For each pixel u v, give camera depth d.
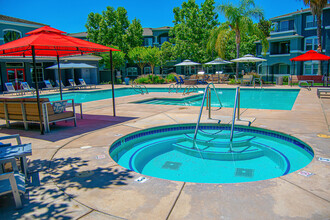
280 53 32.47
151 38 42.50
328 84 20.39
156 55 27.75
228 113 8.25
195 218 2.50
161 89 21.23
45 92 20.38
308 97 12.19
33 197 3.03
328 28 27.06
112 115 8.47
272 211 2.59
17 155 3.12
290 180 3.30
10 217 2.61
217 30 25.14
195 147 5.59
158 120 7.41
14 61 21.16
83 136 5.82
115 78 31.50
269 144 5.70
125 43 33.88
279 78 20.80
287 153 5.12
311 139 5.09
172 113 8.55
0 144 3.66
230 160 4.77
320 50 22.28
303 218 2.46
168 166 4.55
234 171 4.27
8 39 23.50
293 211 2.59
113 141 5.35
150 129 6.56
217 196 2.93
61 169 3.89
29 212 2.70
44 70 26.11
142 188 3.19
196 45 31.23
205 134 6.53
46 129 6.20
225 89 19.09
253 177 4.02
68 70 27.81
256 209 2.63
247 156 4.99
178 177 4.07
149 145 5.86
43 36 6.35
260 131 6.25
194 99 14.29
